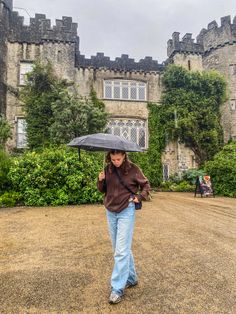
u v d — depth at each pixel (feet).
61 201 36.27
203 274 14.10
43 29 83.76
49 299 11.59
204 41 100.01
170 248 18.34
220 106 90.43
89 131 63.77
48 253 17.37
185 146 85.25
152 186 82.58
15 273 14.26
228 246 19.02
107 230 22.99
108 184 12.09
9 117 79.10
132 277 12.50
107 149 11.98
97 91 87.30
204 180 54.44
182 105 85.25
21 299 11.59
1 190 36.83
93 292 12.19
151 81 90.99
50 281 13.30
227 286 12.75
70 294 12.01
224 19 97.66
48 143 65.31
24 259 16.31
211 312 10.56
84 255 16.94
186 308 10.85
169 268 14.88
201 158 83.41
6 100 79.87
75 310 10.74
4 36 81.92
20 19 84.89
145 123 87.81
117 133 85.87
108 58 89.71
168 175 85.46
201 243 19.66
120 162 11.76
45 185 36.17
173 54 95.30
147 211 33.12
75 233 22.04
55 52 83.30
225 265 15.37
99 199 37.96
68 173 37.40
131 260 12.51
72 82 78.18
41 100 71.31
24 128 76.95
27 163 37.47
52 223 25.62
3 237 20.93
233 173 55.72
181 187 73.72
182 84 87.97
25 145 78.64
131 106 88.02
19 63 82.48
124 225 11.71
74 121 62.80
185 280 13.39
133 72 90.33
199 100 86.17
